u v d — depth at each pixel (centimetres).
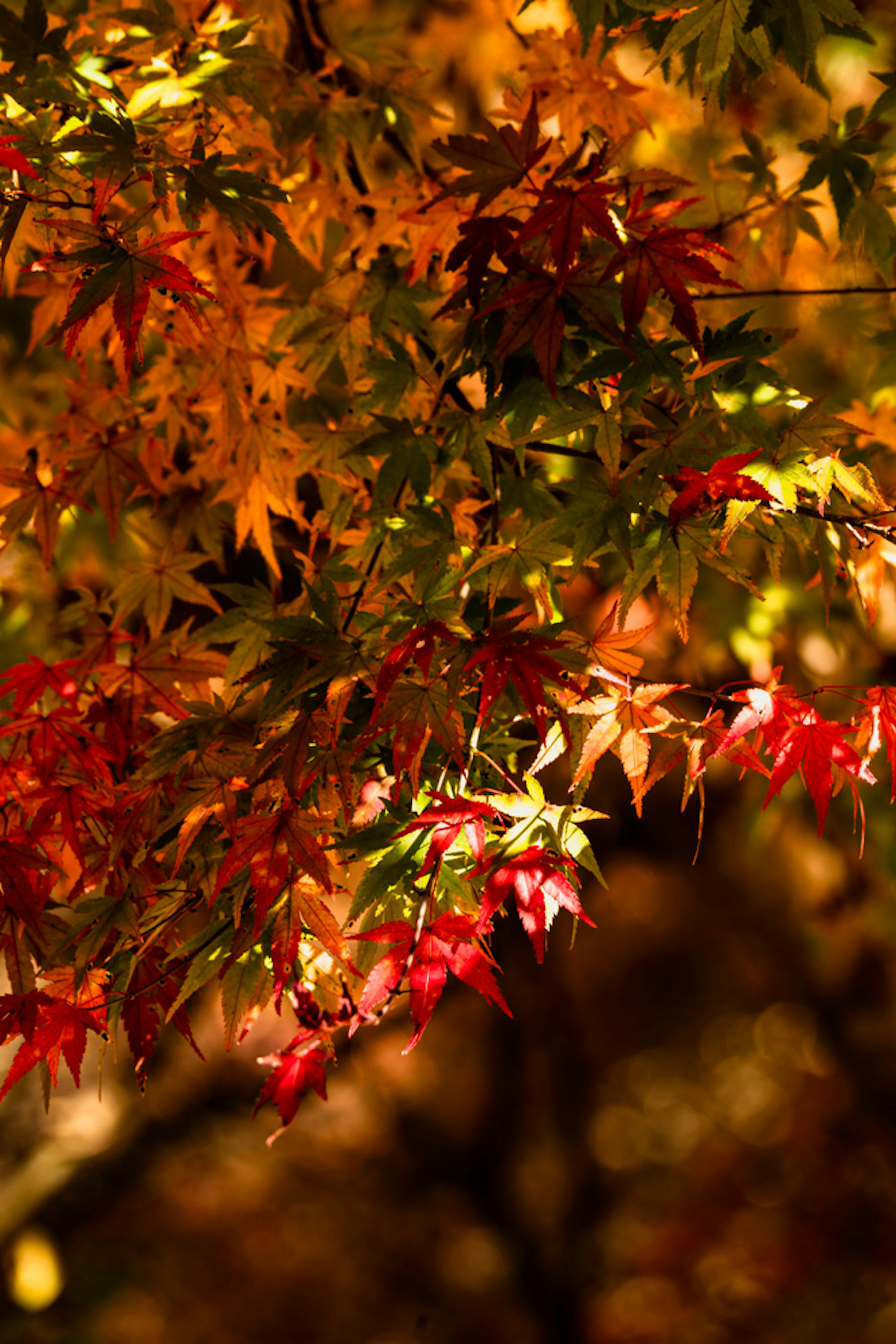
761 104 265
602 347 207
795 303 265
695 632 271
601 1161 653
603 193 203
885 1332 500
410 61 225
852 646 274
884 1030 460
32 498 221
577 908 198
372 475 221
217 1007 387
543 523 204
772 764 216
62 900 213
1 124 203
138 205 221
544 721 198
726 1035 682
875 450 229
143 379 226
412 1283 610
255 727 206
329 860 203
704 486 201
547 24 269
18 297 258
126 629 243
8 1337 474
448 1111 607
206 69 210
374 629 203
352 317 222
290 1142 617
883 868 290
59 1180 442
